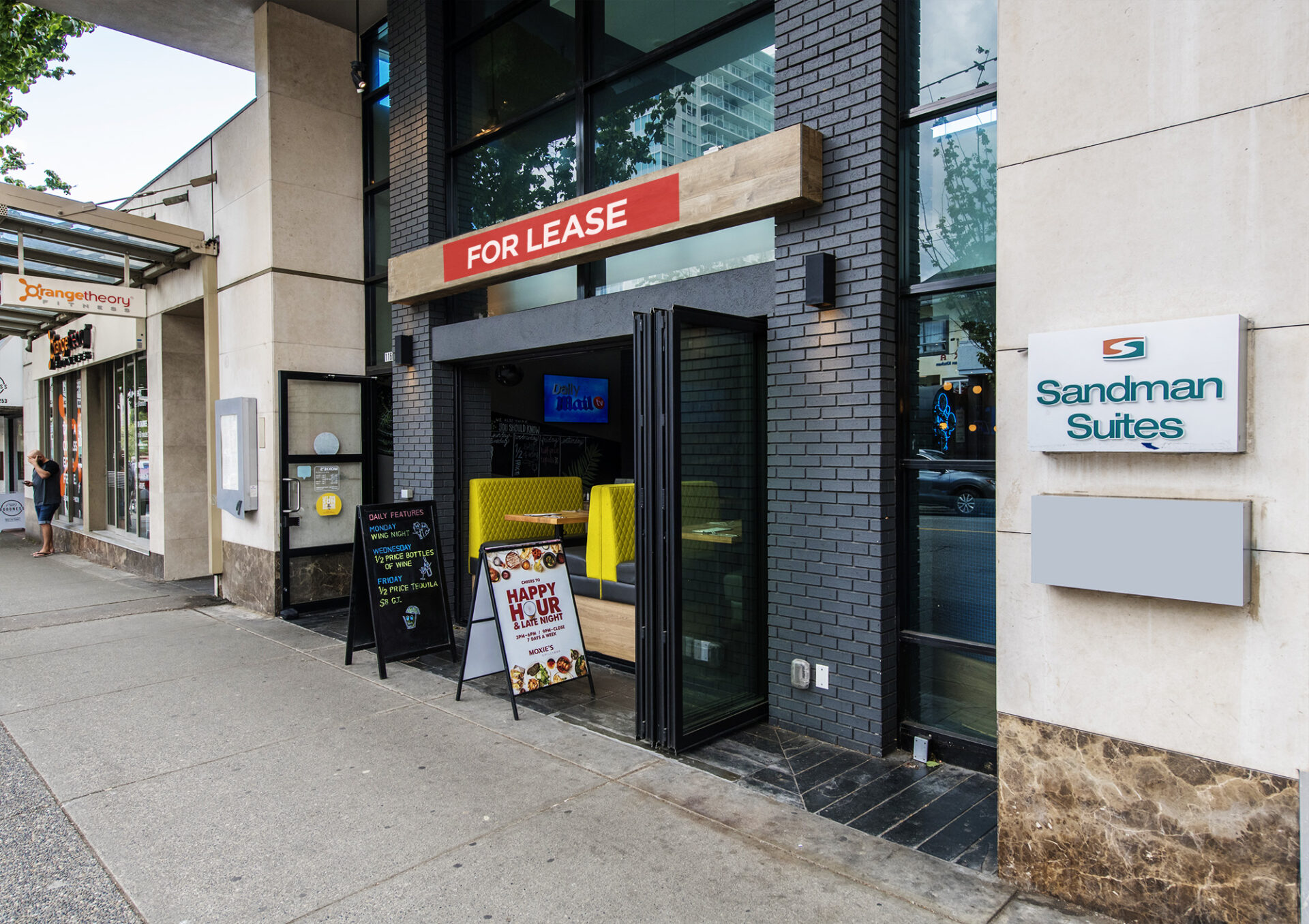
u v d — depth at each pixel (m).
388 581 5.70
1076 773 2.78
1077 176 2.77
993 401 3.92
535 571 5.00
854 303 4.09
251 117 7.76
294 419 7.59
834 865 3.02
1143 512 2.55
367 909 2.74
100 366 11.76
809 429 4.30
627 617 5.62
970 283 3.92
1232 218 2.46
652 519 4.15
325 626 7.14
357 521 5.71
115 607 8.02
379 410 8.41
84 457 11.98
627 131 5.50
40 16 12.16
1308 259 2.33
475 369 7.04
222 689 5.24
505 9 6.36
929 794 3.64
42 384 14.23
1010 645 2.93
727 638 4.49
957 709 4.05
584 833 3.27
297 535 7.60
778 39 4.45
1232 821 2.47
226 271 8.26
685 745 4.12
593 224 5.13
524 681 4.74
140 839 3.23
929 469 4.11
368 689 5.25
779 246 4.41
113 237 8.02
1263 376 2.41
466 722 4.60
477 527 6.76
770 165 4.20
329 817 3.42
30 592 8.88
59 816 3.44
